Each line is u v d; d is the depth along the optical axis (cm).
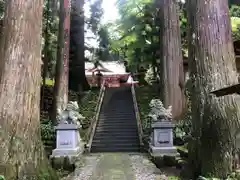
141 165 761
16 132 453
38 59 506
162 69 1283
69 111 871
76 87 1955
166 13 1280
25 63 482
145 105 1616
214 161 425
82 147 1004
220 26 474
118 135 1276
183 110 1187
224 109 437
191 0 509
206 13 479
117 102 1734
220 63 463
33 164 460
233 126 428
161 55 1331
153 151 840
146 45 1836
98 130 1339
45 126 1134
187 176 484
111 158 909
